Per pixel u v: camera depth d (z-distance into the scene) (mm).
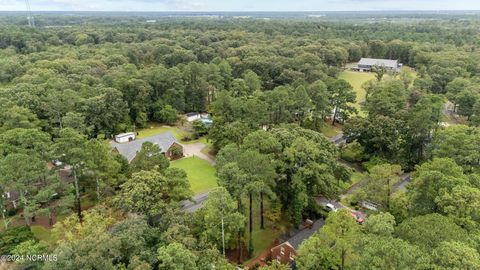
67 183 43219
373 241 24391
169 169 41156
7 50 118688
